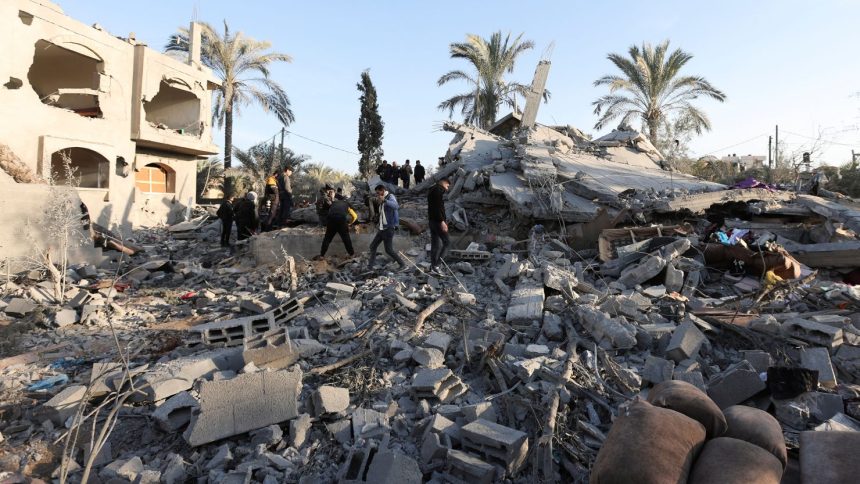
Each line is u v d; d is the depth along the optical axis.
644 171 14.16
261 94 25.67
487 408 4.06
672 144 23.66
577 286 6.89
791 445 3.14
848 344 5.00
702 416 2.90
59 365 5.25
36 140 13.73
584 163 13.91
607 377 4.65
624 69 23.70
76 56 16.41
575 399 4.24
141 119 16.88
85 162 16.19
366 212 12.39
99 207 14.87
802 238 10.34
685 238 8.26
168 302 7.83
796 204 11.32
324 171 31.14
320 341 5.60
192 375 4.68
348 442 3.78
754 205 10.98
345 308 6.30
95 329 6.45
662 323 5.84
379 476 3.21
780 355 5.01
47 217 10.03
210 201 25.70
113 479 3.42
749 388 4.13
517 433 3.60
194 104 20.25
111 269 10.74
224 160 26.81
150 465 3.67
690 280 7.43
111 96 15.95
